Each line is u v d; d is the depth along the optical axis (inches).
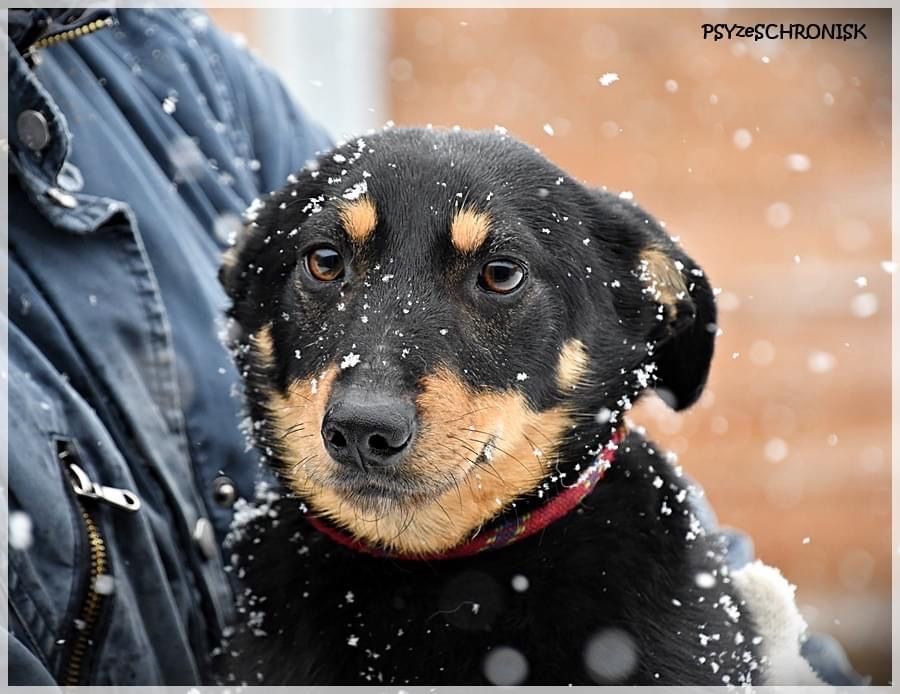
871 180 320.5
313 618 108.4
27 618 89.5
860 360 315.0
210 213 132.0
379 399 98.7
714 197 315.3
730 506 304.0
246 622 111.5
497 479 108.2
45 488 91.8
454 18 311.3
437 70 313.1
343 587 109.2
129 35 135.0
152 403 111.0
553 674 103.1
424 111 314.3
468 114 315.0
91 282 109.4
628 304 122.2
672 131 315.0
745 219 315.6
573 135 314.7
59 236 109.3
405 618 106.7
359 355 102.2
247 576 113.8
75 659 92.9
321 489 109.3
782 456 306.8
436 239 107.9
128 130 126.0
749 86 314.8
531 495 109.3
